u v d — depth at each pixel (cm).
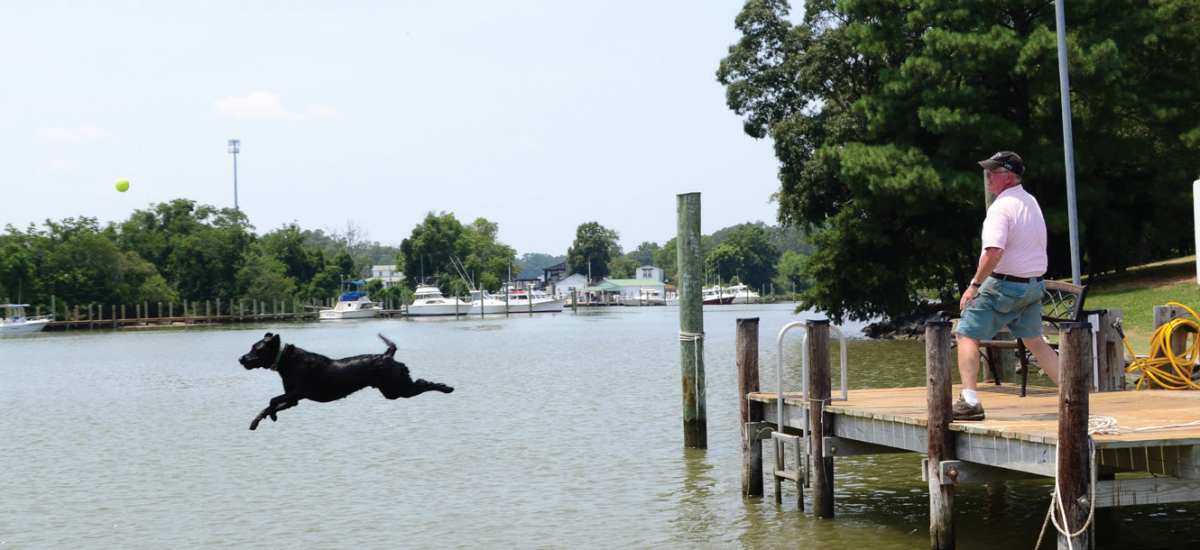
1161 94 3747
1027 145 3738
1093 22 3809
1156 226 4206
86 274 9794
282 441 1844
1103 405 935
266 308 11275
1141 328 2845
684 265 1595
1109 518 1074
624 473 1438
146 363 4228
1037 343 864
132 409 2436
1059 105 3922
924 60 3697
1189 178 3825
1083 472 704
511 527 1157
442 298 11900
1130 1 3703
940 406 848
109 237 10919
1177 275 3688
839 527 1083
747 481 1235
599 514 1202
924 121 3672
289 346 742
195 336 7300
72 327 9406
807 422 1113
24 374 3691
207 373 3588
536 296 13150
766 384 2489
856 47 4041
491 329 7600
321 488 1415
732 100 4838
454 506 1274
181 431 2017
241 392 2830
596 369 3294
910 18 3838
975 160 3850
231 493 1398
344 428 1983
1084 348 702
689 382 1611
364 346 5372
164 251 11175
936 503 851
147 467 1612
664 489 1323
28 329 8531
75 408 2486
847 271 4188
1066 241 4144
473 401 2389
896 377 2577
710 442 1670
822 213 4578
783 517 1137
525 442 1747
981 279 825
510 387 2719
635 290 19162
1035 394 1048
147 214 11338
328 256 15475
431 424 2006
